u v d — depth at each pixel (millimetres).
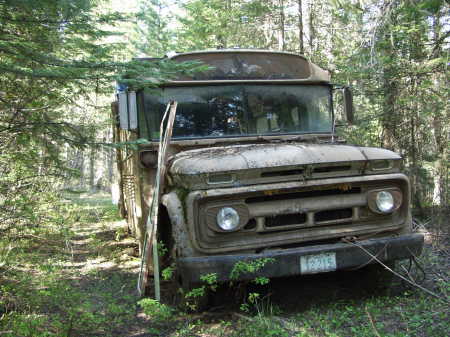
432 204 8727
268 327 4117
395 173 4688
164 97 5598
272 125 5898
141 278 4938
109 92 4887
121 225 10484
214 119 5691
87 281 6016
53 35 4895
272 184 4293
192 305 4586
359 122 9922
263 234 4344
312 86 6215
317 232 4457
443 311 4250
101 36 4969
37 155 5094
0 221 5219
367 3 8945
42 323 4281
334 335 3861
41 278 5457
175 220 4301
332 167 4465
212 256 4188
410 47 8680
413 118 9266
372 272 5172
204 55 5809
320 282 5613
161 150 4797
